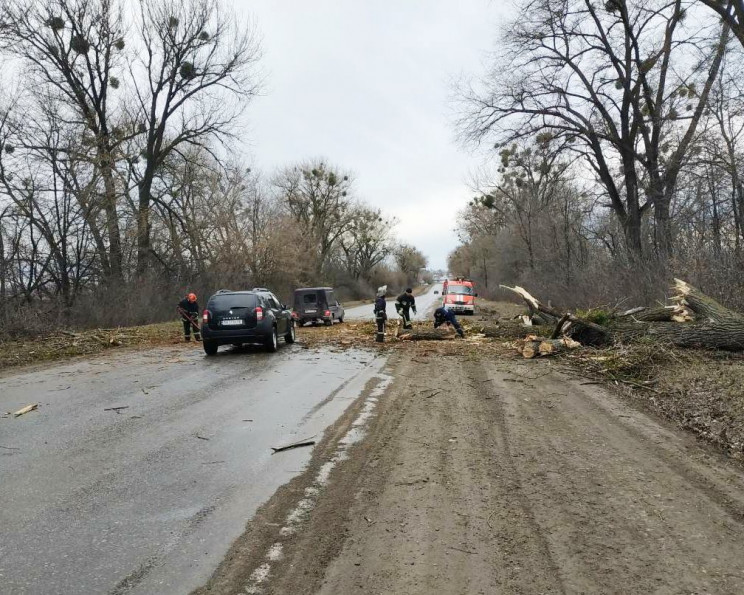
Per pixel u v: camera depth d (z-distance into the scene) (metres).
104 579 3.13
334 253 77.06
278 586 3.06
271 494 4.40
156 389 8.93
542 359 11.28
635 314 11.91
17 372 11.52
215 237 37.31
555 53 21.91
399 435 6.03
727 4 15.72
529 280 36.47
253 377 10.01
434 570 3.21
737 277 12.66
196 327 17.59
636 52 20.42
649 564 3.27
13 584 3.07
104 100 28.84
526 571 3.20
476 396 8.02
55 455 5.45
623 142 21.50
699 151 17.69
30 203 20.70
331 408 7.39
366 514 4.00
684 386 7.70
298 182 62.09
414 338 15.80
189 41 29.84
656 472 4.81
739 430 5.77
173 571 3.22
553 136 22.39
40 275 21.23
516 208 41.97
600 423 6.43
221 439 5.96
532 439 5.83
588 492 4.38
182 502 4.24
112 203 24.55
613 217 25.36
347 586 3.05
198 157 34.84
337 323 26.78
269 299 14.66
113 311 23.66
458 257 89.75
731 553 3.40
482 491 4.42
